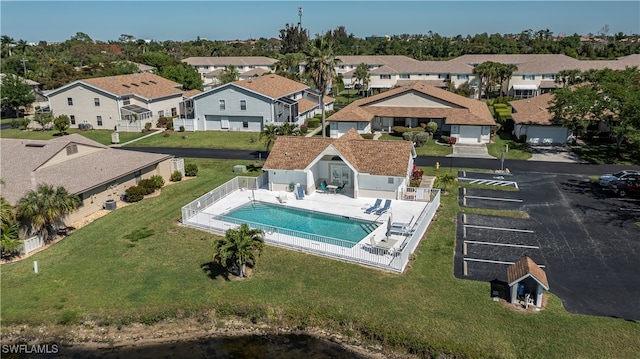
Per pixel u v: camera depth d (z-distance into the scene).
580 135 58.84
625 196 37.81
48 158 36.59
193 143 60.97
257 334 22.83
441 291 24.38
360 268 26.98
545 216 33.97
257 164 50.06
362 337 22.05
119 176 37.59
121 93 69.44
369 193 38.19
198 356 21.44
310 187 39.06
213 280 26.03
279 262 27.86
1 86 78.75
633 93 47.75
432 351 20.55
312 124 70.31
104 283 25.81
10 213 28.45
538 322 21.72
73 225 33.50
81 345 22.25
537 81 94.44
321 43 51.47
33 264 27.67
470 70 102.19
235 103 66.88
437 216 34.25
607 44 157.75
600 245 29.11
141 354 21.62
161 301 24.25
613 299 23.33
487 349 20.22
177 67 96.56
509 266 26.78
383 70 106.12
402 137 61.09
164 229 32.78
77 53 162.00
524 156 51.56
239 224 32.59
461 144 57.84
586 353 19.75
